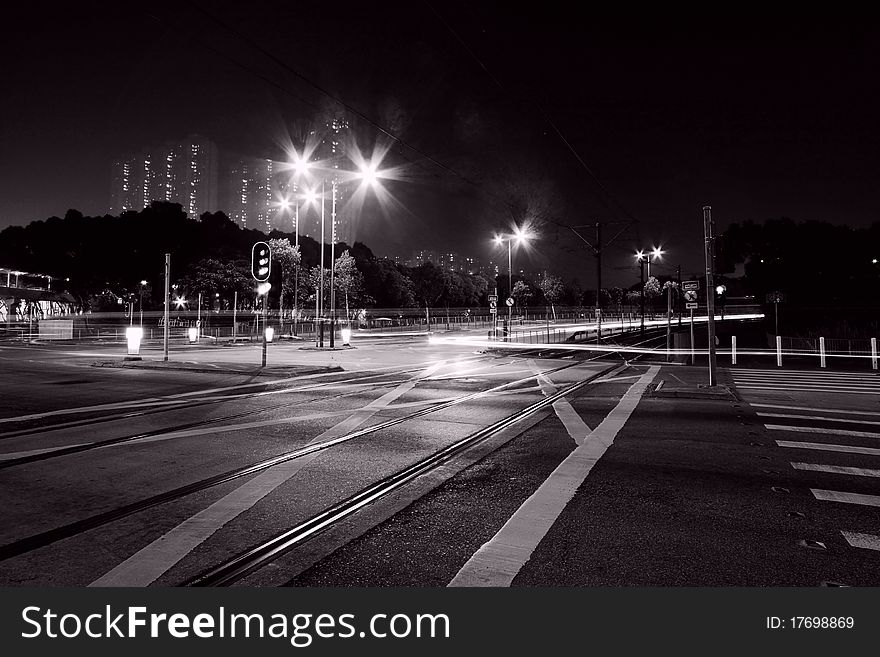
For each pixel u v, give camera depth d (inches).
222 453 288.5
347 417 398.6
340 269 2511.1
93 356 983.6
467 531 182.1
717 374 736.3
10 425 356.5
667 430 352.2
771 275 2145.7
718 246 547.2
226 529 183.0
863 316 1835.6
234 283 2486.5
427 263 4062.5
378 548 168.6
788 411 425.4
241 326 2237.9
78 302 2906.0
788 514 197.3
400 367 821.9
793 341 1278.3
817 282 2074.3
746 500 212.7
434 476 248.8
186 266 2977.4
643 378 683.4
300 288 2436.0
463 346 1466.5
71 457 277.3
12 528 182.9
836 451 293.1
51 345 1407.5
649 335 2347.4
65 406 433.7
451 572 153.1
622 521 190.7
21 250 2800.2
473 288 4372.5
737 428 358.0
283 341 1711.4
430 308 3993.6
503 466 266.1
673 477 244.8
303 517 194.9
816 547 169.0
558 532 180.7
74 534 177.9
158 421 376.8
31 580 148.3
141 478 241.8
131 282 2920.8
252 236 3422.7
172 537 175.9
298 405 453.1
